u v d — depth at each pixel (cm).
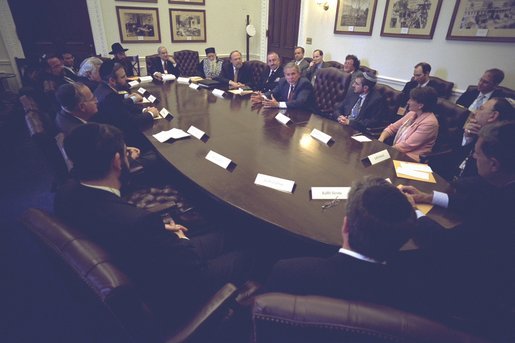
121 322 77
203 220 166
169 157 175
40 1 482
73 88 192
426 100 226
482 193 121
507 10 323
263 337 67
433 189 149
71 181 107
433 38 392
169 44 598
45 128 184
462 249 113
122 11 536
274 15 609
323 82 375
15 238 216
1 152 347
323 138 209
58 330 155
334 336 59
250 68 455
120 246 87
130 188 184
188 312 102
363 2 461
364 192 72
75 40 522
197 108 278
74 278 88
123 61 464
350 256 72
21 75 497
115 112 226
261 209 129
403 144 234
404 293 110
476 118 208
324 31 534
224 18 634
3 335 152
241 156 179
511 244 109
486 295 119
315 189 145
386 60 454
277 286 80
